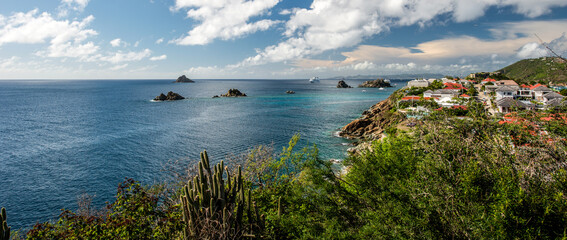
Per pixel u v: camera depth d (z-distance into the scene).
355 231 7.63
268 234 9.05
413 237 6.37
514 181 6.17
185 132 63.25
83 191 32.81
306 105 119.75
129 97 162.62
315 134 60.97
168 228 9.41
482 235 5.75
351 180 10.23
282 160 15.79
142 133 62.06
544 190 5.82
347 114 91.19
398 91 107.44
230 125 72.00
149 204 10.05
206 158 8.94
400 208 7.52
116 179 35.91
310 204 9.13
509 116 9.41
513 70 123.25
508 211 5.47
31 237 9.02
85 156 44.97
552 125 7.79
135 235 9.17
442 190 6.60
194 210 8.03
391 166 10.12
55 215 27.86
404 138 13.45
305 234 8.04
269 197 12.44
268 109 105.94
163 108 108.88
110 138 57.09
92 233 9.12
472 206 6.08
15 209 28.98
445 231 6.11
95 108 108.44
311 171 9.35
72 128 67.81
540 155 6.88
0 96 171.62
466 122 9.15
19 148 49.66
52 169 39.34
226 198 8.82
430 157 7.86
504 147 7.63
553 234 5.25
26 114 91.94
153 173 37.50
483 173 6.77
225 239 7.66
